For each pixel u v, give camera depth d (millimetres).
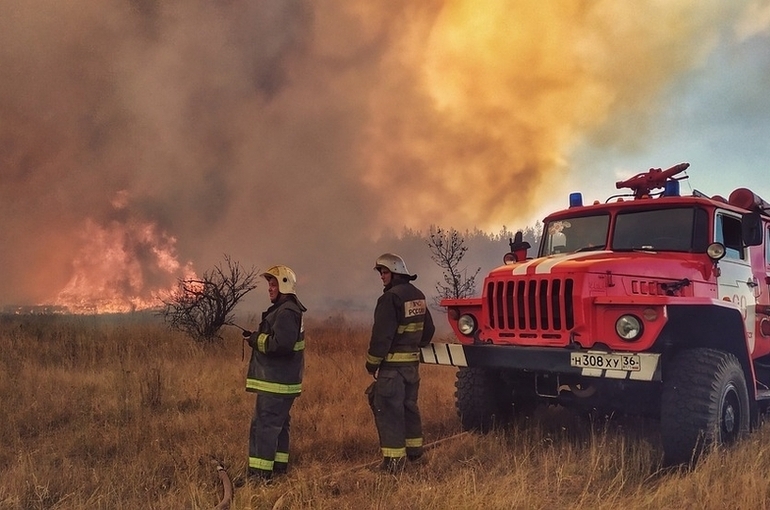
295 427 5512
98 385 7188
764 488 3559
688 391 4191
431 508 3518
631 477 4160
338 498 3852
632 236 5457
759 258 6031
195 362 8852
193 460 4410
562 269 4391
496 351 4551
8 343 9523
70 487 3863
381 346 4383
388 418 4426
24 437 5309
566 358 4219
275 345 4133
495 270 4898
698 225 5234
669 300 4027
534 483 4105
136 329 11422
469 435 5234
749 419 4504
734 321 4680
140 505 3596
